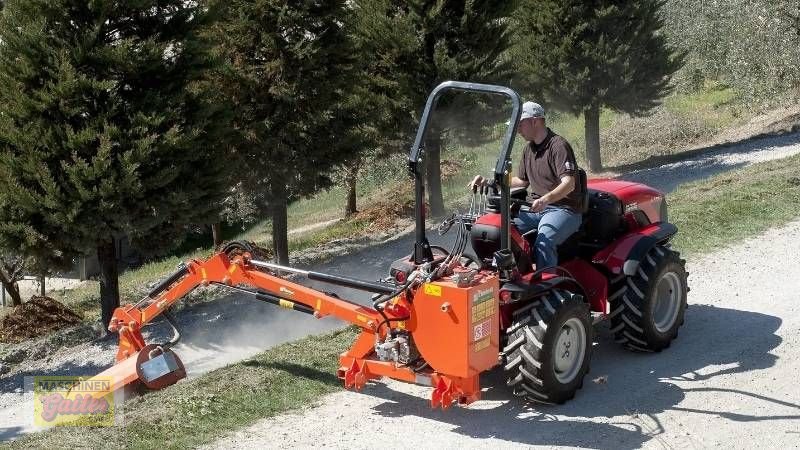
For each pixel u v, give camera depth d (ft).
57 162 37.88
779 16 80.53
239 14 46.57
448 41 56.29
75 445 19.45
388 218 67.21
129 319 24.41
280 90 46.78
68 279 73.77
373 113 53.93
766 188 42.68
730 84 92.94
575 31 68.85
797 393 21.54
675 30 95.91
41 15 38.04
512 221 21.84
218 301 42.32
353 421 20.58
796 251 33.06
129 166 36.81
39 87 38.24
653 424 20.16
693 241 34.96
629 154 82.74
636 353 24.58
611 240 23.85
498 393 22.07
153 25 40.45
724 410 20.76
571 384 21.21
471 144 59.16
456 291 18.52
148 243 41.34
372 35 55.98
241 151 48.32
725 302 28.43
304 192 50.55
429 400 21.76
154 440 19.67
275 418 20.85
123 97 39.50
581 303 20.90
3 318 49.24
